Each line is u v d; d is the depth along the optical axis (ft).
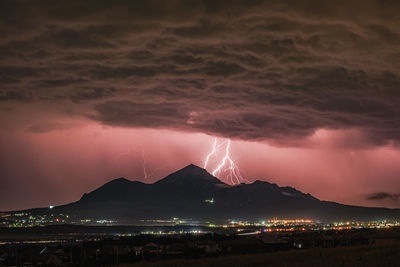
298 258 130.21
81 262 262.06
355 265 98.73
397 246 156.04
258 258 137.90
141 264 145.38
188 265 131.13
